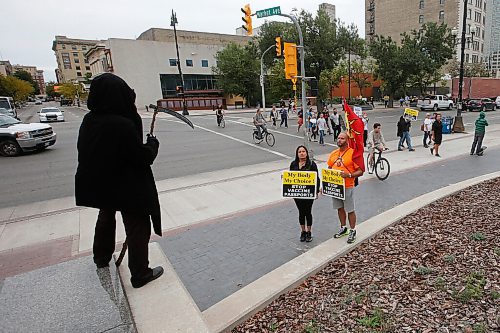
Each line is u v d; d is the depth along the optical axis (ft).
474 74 198.29
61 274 9.43
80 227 21.39
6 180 34.96
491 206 19.03
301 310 10.95
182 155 47.14
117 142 8.29
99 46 198.49
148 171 9.14
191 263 15.84
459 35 206.39
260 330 10.18
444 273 12.17
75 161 43.42
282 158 43.39
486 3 234.38
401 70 138.21
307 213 17.17
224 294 13.06
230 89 170.09
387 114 114.52
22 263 16.80
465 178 29.60
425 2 219.61
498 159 37.52
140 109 165.99
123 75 171.83
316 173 16.43
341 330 9.65
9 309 7.73
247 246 17.38
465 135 58.18
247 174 34.42
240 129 77.66
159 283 9.55
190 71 191.83
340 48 127.24
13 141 47.14
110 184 8.53
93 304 7.89
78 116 130.93
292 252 16.40
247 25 44.32
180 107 163.43
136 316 8.11
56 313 7.54
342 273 13.15
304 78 39.17
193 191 28.48
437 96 127.65
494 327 9.16
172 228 20.36
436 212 18.97
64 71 457.27
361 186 28.22
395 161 38.63
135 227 9.15
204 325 7.81
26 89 267.80
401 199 24.16
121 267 10.40
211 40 231.09
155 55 179.32
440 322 9.59
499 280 11.35
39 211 24.94
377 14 249.34
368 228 17.25
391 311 10.28
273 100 177.78
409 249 14.49
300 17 123.85
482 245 14.05
